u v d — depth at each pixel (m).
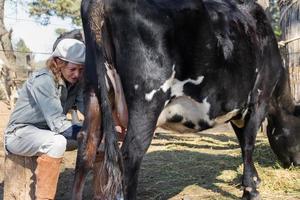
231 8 4.25
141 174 5.52
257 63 4.37
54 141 3.54
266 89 4.61
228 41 3.97
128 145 3.41
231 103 4.10
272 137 5.34
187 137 8.78
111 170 3.09
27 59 13.58
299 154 5.33
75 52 3.61
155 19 3.41
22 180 4.00
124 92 3.42
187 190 4.86
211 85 3.83
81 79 3.72
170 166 5.88
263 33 4.51
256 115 4.53
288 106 5.14
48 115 3.56
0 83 13.00
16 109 3.76
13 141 3.74
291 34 6.96
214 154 6.67
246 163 4.53
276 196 4.62
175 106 3.73
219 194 4.72
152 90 3.44
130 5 3.34
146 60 3.40
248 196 4.48
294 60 6.86
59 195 4.78
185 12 3.56
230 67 3.99
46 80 3.58
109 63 3.40
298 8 6.88
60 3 18.42
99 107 3.29
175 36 3.50
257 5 4.57
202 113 3.87
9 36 16.42
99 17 3.24
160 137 8.76
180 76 3.59
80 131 3.30
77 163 3.28
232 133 9.55
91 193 4.78
